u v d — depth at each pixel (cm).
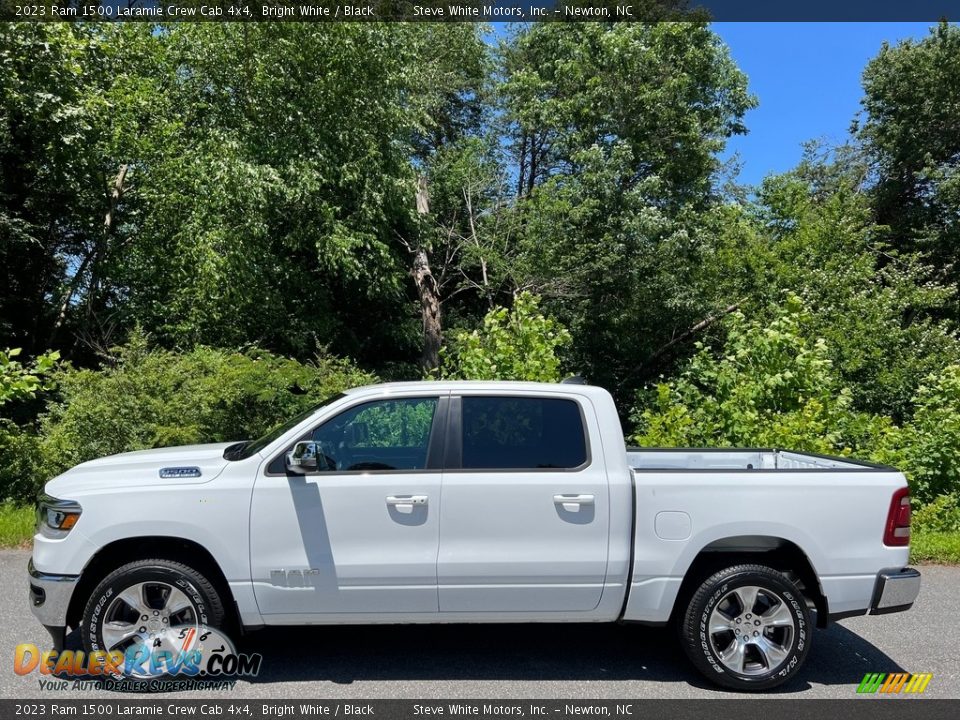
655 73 1895
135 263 1633
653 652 534
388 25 1647
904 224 2453
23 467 927
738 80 2023
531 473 471
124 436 918
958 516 930
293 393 1101
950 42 2362
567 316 2008
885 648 547
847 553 475
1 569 687
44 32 1301
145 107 1582
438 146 2431
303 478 464
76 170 1534
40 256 1653
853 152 2670
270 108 1593
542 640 552
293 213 1609
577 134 1906
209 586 461
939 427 1024
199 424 951
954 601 657
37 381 920
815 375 1024
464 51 2339
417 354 2081
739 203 2214
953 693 470
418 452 485
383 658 511
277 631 561
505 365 1041
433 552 461
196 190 1545
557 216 1878
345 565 457
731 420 991
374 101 1653
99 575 471
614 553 467
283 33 1546
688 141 1898
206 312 1535
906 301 1805
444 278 2152
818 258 1878
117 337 1608
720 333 1948
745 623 473
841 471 486
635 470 484
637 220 1788
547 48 2286
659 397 1023
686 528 472
